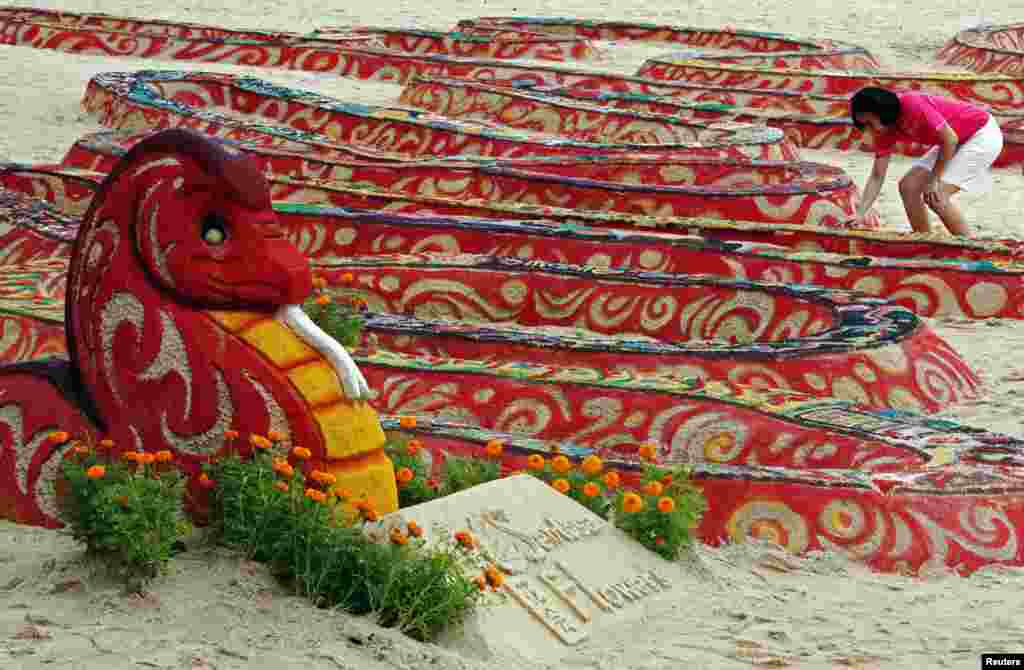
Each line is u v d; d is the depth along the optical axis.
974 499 6.21
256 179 5.41
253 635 4.63
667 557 5.70
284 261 5.41
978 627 5.31
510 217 11.56
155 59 21.12
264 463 5.24
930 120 11.52
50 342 7.78
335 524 5.06
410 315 9.58
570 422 7.31
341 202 11.98
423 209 11.82
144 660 4.41
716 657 4.92
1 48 20.92
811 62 22.53
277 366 5.38
